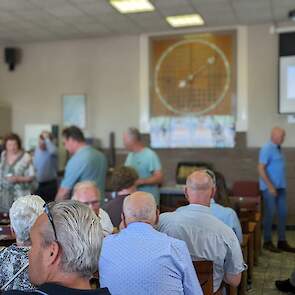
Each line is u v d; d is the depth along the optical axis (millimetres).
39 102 7910
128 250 1742
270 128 6836
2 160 4363
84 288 1063
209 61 7066
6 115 7969
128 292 1709
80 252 1051
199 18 6422
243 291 3465
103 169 3998
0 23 6555
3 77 8070
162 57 7277
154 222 1994
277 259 4844
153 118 7336
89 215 1112
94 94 7629
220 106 7059
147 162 4301
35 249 1077
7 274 1664
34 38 7562
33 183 4395
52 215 1089
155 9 5926
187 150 7152
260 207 5281
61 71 7781
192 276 1778
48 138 6414
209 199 2451
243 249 3449
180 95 7227
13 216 1787
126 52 7434
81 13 6074
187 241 2270
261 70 6832
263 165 5203
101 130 7605
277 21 6625
